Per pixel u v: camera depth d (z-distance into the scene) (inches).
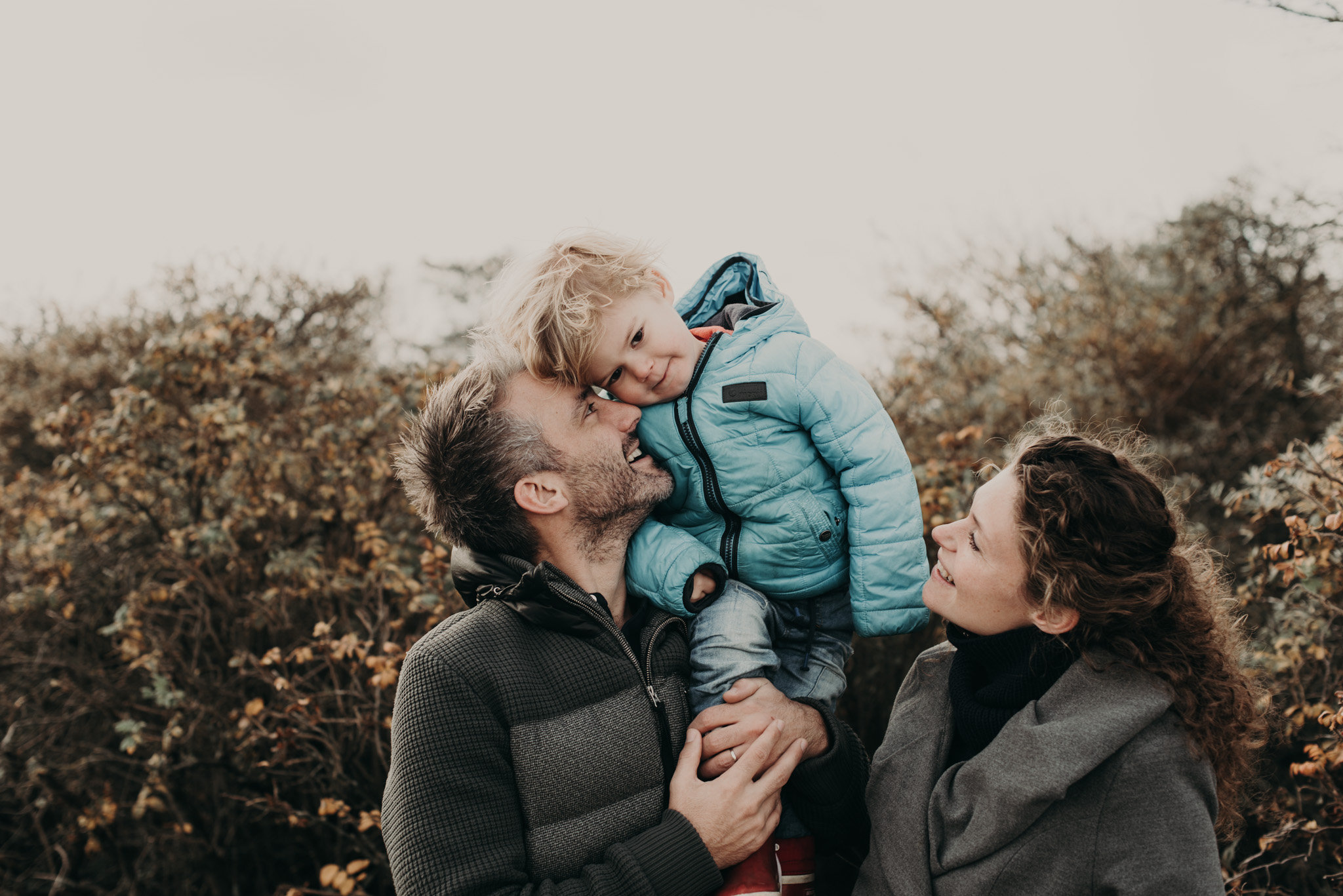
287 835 127.0
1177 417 214.4
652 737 55.4
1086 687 48.5
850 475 60.0
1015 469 51.7
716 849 52.4
